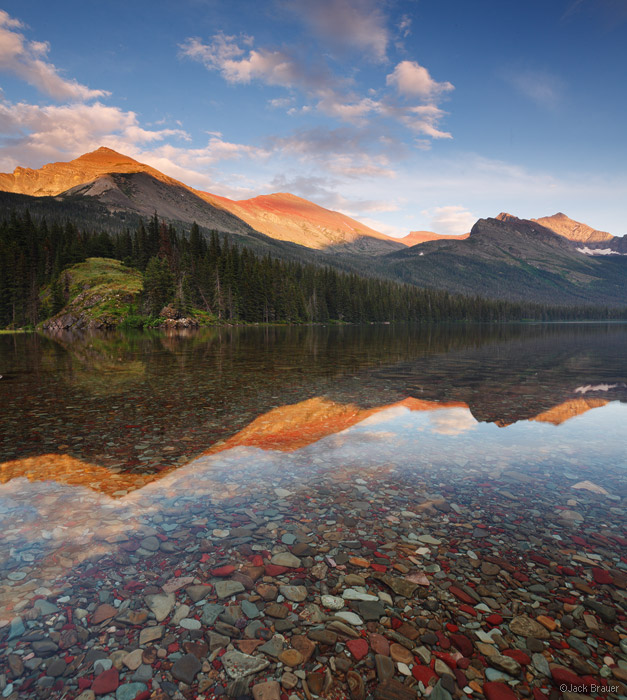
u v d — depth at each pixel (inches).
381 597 151.2
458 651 126.0
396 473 281.0
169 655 124.0
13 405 498.9
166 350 1416.1
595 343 1904.5
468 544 189.5
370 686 112.7
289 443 350.3
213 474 277.7
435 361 1042.7
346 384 660.7
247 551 182.2
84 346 1642.5
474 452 327.6
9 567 168.2
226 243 5275.6
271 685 113.3
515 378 738.2
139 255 5068.9
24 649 125.3
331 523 209.3
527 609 145.1
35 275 4355.3
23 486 256.2
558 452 327.9
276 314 5211.6
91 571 166.1
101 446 339.3
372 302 6569.9
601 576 164.7
